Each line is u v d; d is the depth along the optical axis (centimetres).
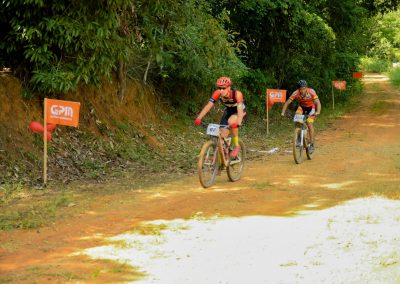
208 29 1461
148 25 1255
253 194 873
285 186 936
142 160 1199
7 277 504
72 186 924
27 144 1020
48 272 516
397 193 845
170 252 577
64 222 697
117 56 1116
